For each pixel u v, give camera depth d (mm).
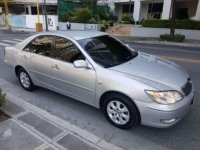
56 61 4734
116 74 3871
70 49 4570
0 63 9008
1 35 22266
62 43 4738
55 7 37375
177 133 3889
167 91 3527
